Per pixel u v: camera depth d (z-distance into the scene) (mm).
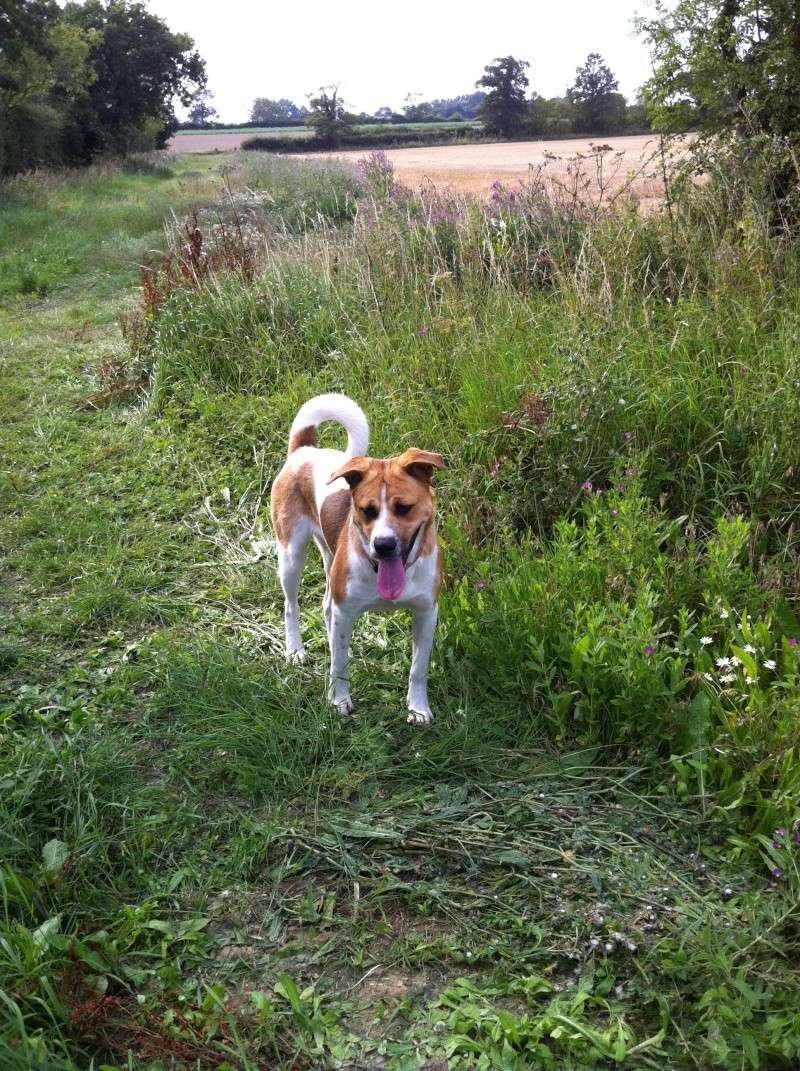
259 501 3586
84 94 22734
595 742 2180
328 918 1776
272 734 2213
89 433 4379
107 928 1749
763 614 2359
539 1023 1535
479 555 2770
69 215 12109
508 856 1866
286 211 8914
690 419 3037
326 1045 1559
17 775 2041
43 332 6555
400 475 2133
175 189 15594
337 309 4734
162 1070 1497
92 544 3352
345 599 2254
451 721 2293
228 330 4797
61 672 2615
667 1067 1491
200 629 2805
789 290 3484
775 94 4246
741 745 1972
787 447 2814
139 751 2236
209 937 1759
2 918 1751
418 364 3857
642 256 4109
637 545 2533
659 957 1649
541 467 3059
